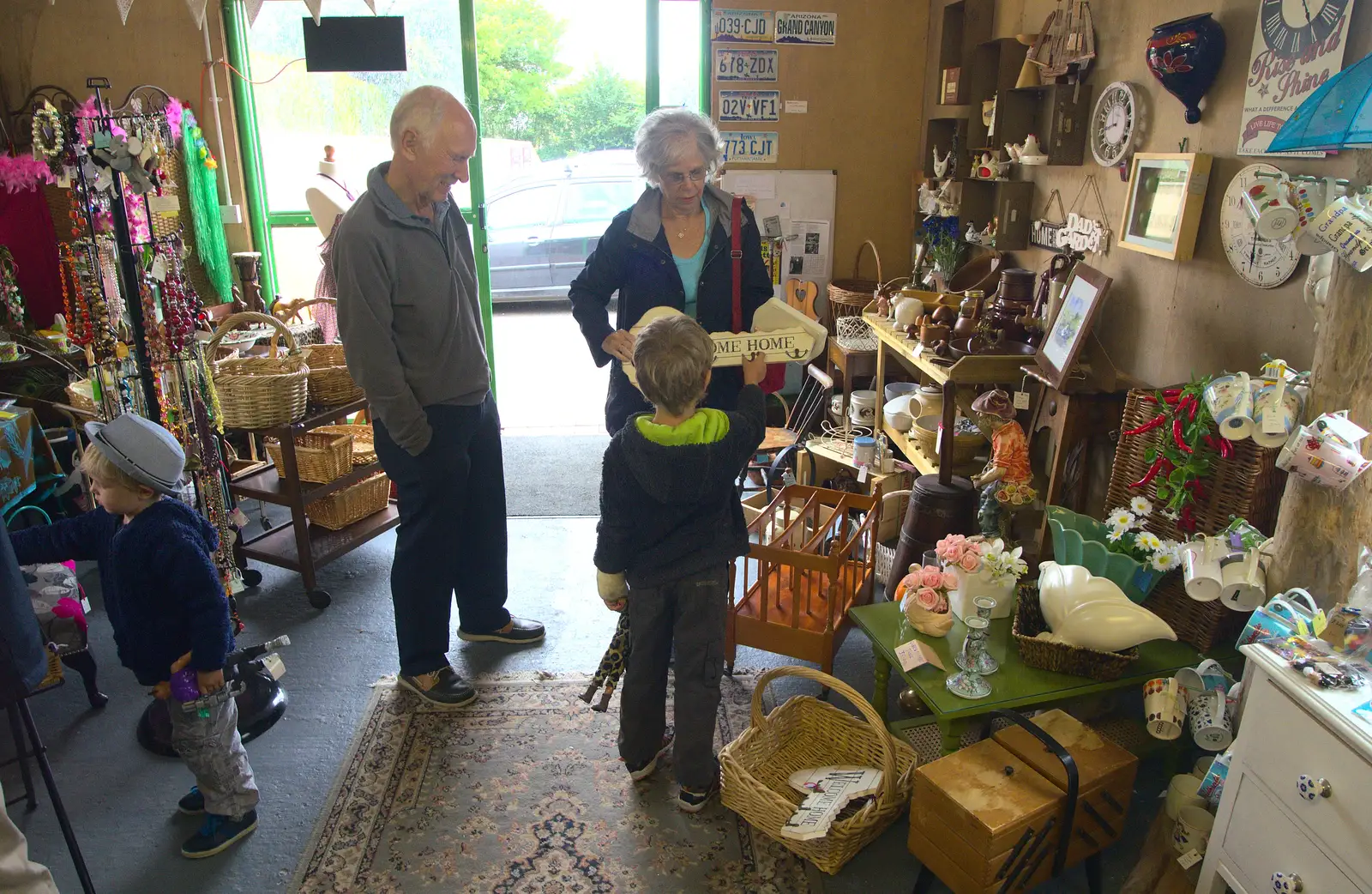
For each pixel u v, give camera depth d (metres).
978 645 2.14
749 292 2.39
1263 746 1.60
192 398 2.81
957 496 2.83
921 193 4.49
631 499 1.94
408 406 2.32
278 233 4.75
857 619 2.41
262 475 3.37
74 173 2.64
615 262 2.36
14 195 4.00
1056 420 2.81
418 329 2.35
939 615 2.29
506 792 2.29
